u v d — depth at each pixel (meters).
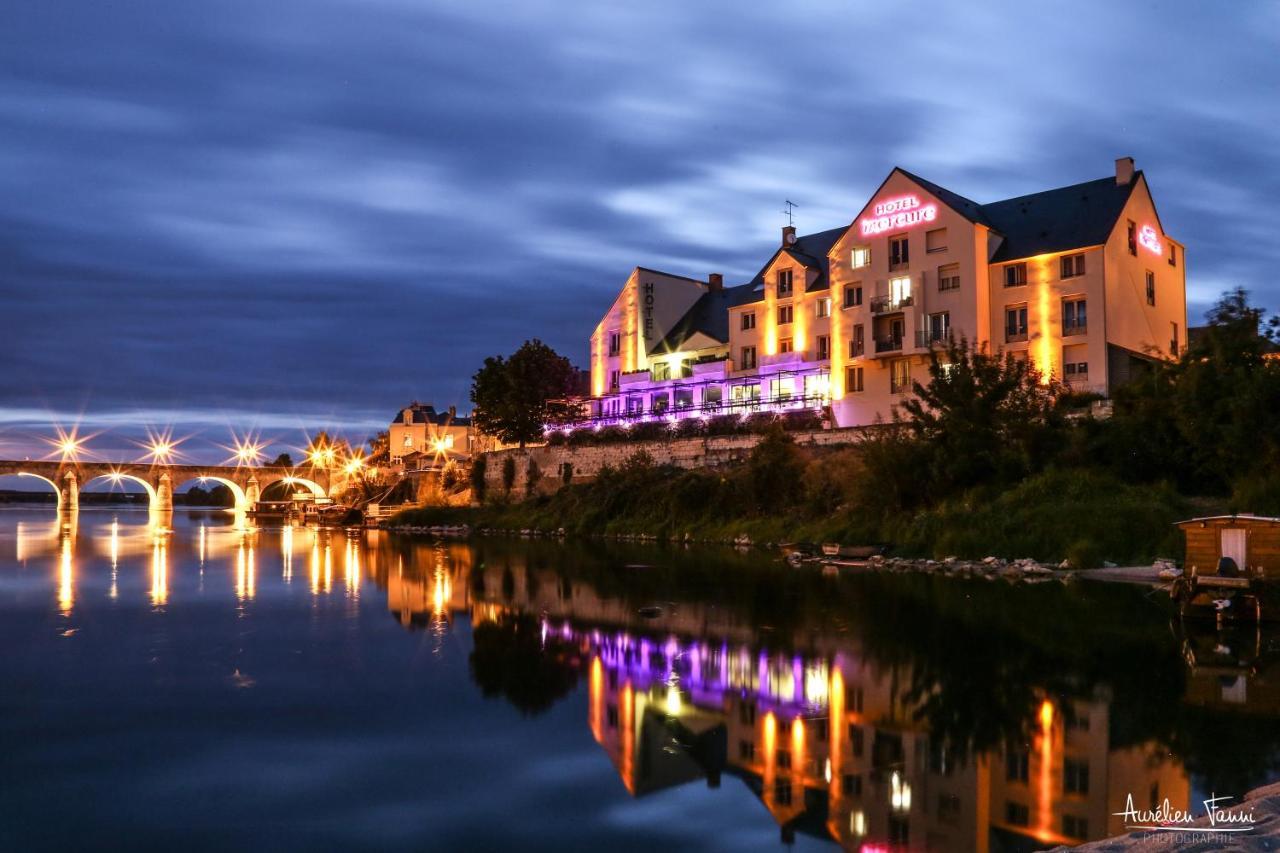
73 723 13.96
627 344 81.81
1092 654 18.84
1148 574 32.03
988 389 43.44
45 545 53.94
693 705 15.22
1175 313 60.94
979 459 42.75
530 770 11.98
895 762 12.09
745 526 52.62
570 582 32.97
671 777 11.64
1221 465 37.09
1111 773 11.46
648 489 62.19
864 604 26.36
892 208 60.41
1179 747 12.49
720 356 74.56
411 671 17.78
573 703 15.40
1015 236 58.34
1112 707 14.61
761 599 27.81
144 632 21.97
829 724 13.98
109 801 10.75
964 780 11.35
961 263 56.84
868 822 10.06
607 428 72.62
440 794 11.08
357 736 13.42
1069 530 36.19
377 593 29.84
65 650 19.64
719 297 82.44
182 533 72.94
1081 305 53.62
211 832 9.86
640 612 25.31
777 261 69.62
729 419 64.25
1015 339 55.53
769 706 15.12
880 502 44.84
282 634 21.83
